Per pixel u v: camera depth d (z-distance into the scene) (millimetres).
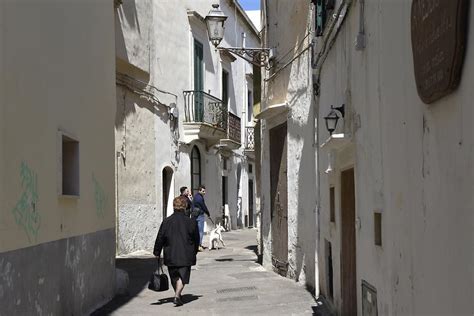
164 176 21469
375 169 5727
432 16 3520
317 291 10172
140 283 12133
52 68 7316
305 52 11125
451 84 3209
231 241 23719
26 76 6371
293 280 12211
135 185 18031
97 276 9414
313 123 10469
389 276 5117
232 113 29047
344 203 7953
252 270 14062
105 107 10203
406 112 4414
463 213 3137
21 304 5957
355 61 6848
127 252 17266
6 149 5730
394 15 4770
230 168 30516
